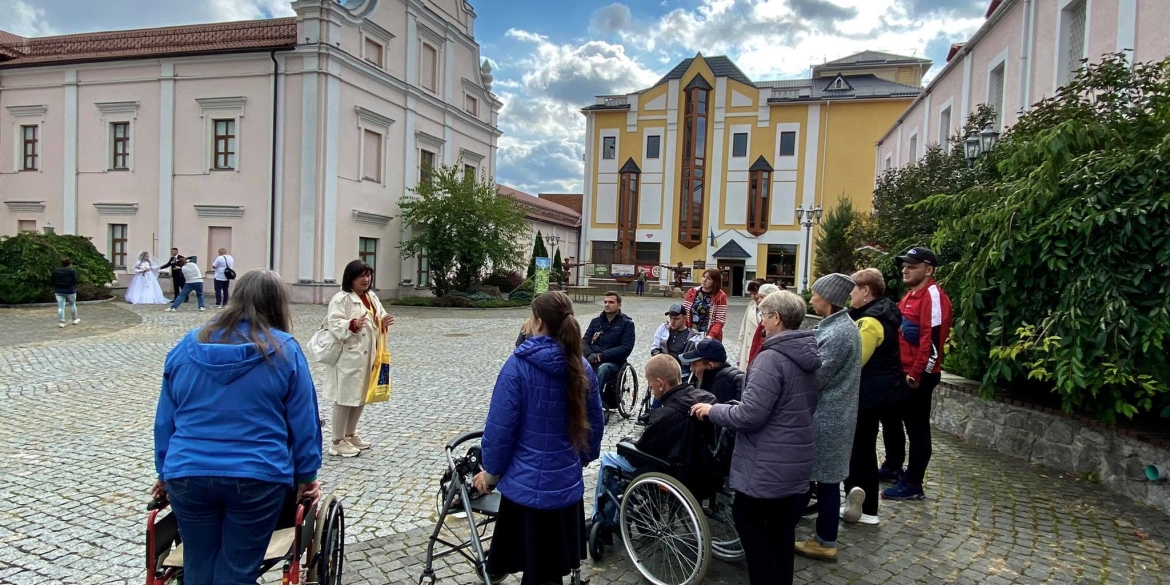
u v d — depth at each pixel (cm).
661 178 4403
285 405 249
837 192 4044
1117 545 412
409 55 2566
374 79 2366
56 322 1438
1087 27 1159
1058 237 532
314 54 2123
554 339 291
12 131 2516
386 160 2473
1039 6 1360
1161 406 504
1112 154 551
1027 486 520
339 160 2222
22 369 911
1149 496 477
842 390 374
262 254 2220
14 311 1631
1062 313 513
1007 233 558
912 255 485
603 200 4516
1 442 582
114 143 2406
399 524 431
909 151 2486
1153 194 498
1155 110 625
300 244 2169
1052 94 1291
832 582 361
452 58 2852
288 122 2177
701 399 375
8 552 374
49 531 404
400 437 638
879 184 1805
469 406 781
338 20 2173
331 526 289
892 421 506
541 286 2422
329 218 2189
